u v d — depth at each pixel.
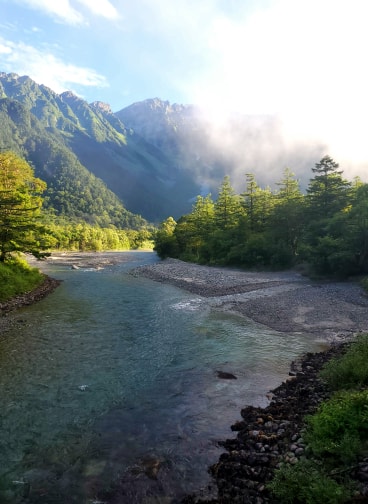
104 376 13.10
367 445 7.26
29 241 33.84
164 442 8.90
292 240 55.69
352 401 8.55
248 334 18.94
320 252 40.34
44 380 12.62
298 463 7.11
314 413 9.52
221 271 49.56
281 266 50.78
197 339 17.98
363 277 37.06
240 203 68.38
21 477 7.59
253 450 8.26
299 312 23.42
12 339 17.17
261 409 10.44
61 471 7.79
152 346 16.73
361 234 38.19
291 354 15.80
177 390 12.04
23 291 29.05
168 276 44.38
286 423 9.29
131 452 8.48
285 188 65.62
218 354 15.74
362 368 10.78
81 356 15.13
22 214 31.95
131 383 12.55
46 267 60.66
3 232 31.56
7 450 8.55
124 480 7.48
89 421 9.93
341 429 7.88
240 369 14.00
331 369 11.67
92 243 136.00
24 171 46.31
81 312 23.50
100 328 19.62
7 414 10.23
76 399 11.25
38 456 8.33
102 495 7.05
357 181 58.50
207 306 26.27
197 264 62.62
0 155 44.03
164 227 117.44
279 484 6.50
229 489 7.00
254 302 27.09
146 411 10.55
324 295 28.88
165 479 7.49
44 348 16.00
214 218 74.88
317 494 5.94
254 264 53.81
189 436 9.18
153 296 30.70
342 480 6.44
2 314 22.23
